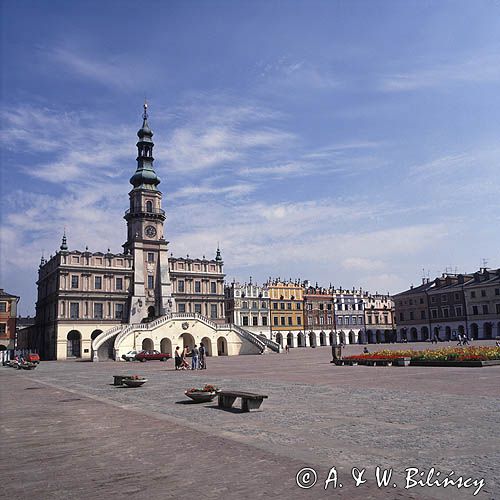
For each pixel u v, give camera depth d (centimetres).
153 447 1279
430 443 1220
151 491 920
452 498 845
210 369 4778
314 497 863
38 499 905
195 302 10800
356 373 3469
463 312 12175
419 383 2616
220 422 1620
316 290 14175
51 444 1374
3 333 9438
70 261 9475
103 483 984
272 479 964
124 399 2400
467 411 1664
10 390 3123
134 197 10506
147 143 10775
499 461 1043
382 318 15288
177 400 2283
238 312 12506
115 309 9794
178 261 10831
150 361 7538
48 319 10144
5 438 1485
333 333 14112
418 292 13350
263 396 1830
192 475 1009
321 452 1160
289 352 9481
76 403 2308
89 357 9312
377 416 1625
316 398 2144
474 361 3572
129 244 10319
